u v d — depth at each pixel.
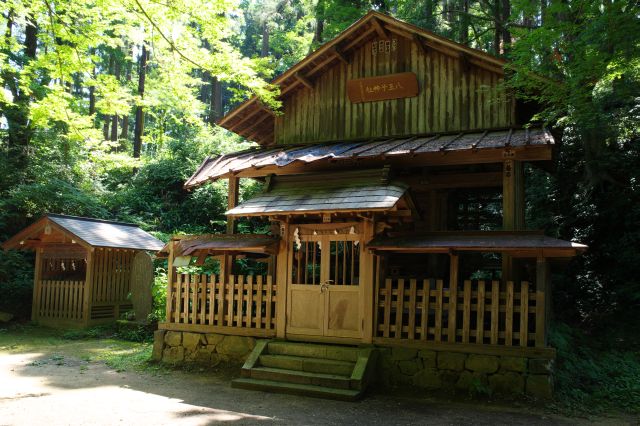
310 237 8.98
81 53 8.38
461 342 7.75
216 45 8.25
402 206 8.81
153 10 7.42
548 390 7.12
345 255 8.74
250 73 8.35
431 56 10.31
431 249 7.75
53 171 18.67
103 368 9.34
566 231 14.49
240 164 10.28
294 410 6.76
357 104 10.85
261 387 7.80
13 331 13.74
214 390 7.82
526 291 7.50
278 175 9.90
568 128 14.82
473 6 20.69
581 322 12.66
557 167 15.19
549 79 8.47
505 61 9.44
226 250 9.49
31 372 8.91
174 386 8.05
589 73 7.97
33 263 17.41
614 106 12.89
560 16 10.59
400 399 7.41
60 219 14.17
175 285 10.03
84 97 27.75
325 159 9.15
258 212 8.69
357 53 10.93
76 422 5.96
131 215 20.39
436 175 11.64
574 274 13.91
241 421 6.20
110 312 14.61
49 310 14.59
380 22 10.34
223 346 9.30
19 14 8.28
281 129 11.53
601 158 13.74
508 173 8.57
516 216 8.48
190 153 21.95
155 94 16.75
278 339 8.95
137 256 13.76
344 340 8.49
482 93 9.84
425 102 10.28
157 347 9.80
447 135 9.76
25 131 18.67
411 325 8.10
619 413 6.85
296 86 11.34
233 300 9.46
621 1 7.23
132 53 24.41
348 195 8.46
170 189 21.95
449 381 7.68
